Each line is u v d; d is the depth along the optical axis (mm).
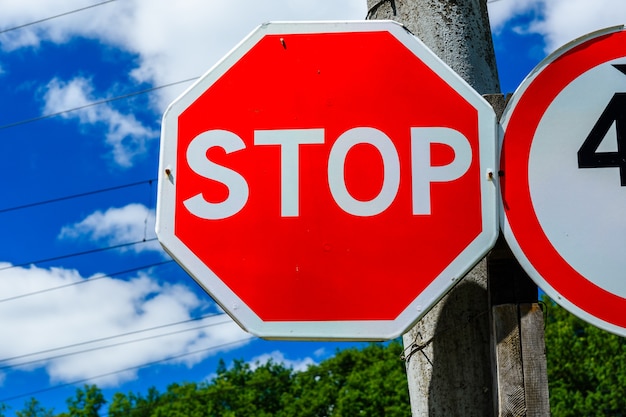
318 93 2990
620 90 2947
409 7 3381
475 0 3416
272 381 35594
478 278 3002
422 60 2992
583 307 2775
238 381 36312
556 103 2938
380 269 2824
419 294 2797
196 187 2926
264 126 2969
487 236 2820
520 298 2859
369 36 3037
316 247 2855
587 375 23734
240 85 3014
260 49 3045
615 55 2979
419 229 2844
